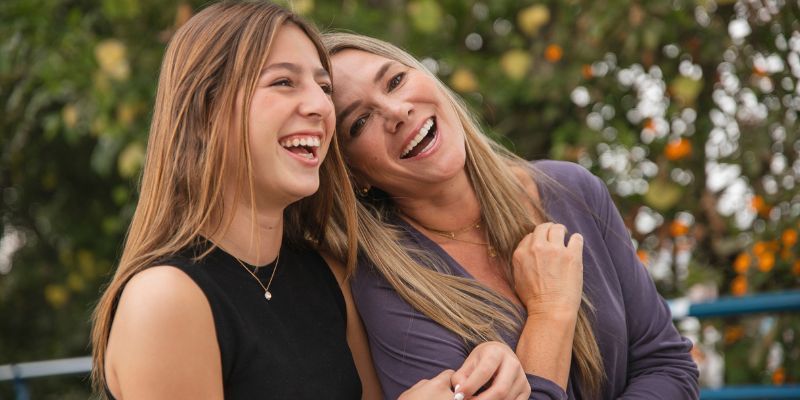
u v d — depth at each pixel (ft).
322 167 7.22
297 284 6.94
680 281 12.07
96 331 6.18
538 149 13.48
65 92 13.70
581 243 7.41
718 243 11.64
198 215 6.24
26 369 11.51
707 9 11.41
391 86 7.39
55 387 18.79
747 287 10.87
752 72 11.17
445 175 7.41
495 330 7.20
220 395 6.05
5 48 13.94
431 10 12.75
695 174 11.85
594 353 7.30
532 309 7.19
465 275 7.46
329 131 6.63
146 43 14.12
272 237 6.70
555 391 6.78
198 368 5.93
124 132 13.60
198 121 6.33
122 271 6.14
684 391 7.49
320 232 7.39
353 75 7.38
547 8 13.38
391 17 13.75
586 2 12.14
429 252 7.54
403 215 7.86
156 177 6.38
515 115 13.53
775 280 10.80
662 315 7.82
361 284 7.41
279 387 6.29
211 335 6.03
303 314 6.79
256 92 6.31
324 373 6.61
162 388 5.78
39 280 18.72
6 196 18.93
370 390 7.40
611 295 7.54
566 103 12.96
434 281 7.27
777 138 11.01
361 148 7.43
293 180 6.40
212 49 6.38
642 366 7.63
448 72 13.62
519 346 7.05
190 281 6.01
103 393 6.26
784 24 10.90
